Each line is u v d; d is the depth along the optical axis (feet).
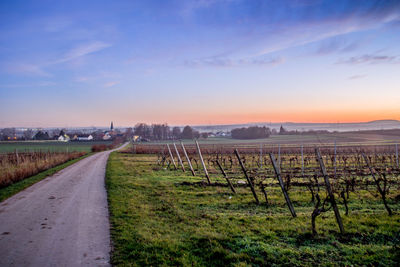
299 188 49.29
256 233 25.29
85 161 126.82
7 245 22.75
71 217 31.19
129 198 41.50
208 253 20.63
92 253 20.89
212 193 45.44
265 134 484.74
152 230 26.07
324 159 116.67
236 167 92.84
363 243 22.76
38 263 19.25
